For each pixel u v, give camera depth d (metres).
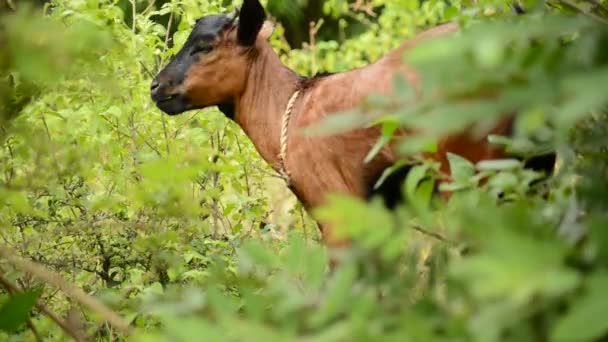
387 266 3.38
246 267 4.59
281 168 9.57
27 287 8.09
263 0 21.41
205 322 2.84
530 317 2.71
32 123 8.11
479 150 7.84
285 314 3.10
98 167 8.96
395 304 3.31
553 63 2.71
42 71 3.11
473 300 2.99
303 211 11.39
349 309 2.93
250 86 9.72
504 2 6.33
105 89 4.57
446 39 2.57
